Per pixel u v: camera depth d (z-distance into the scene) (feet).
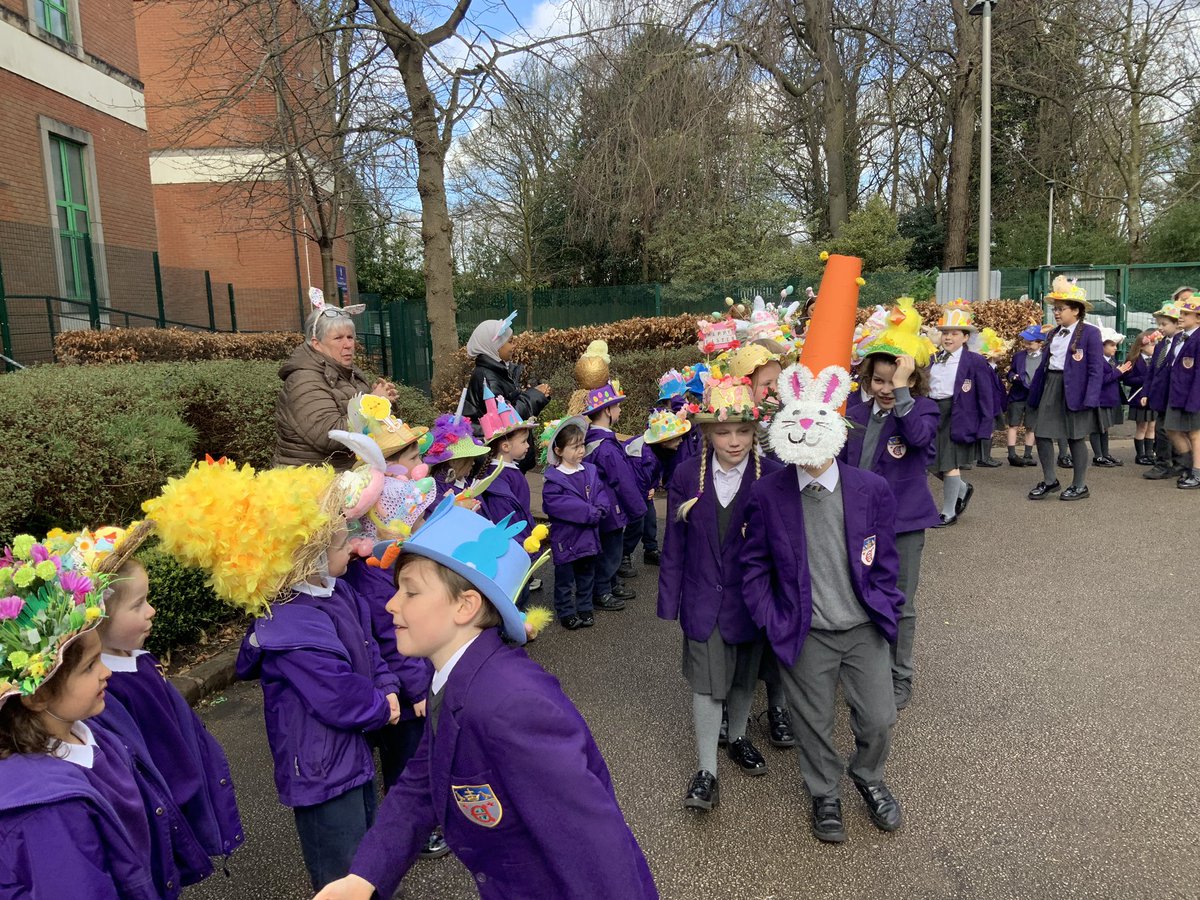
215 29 30.96
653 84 48.34
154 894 6.30
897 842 10.27
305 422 13.55
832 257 14.28
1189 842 9.99
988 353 26.55
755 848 10.25
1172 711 13.30
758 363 13.58
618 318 59.31
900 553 13.65
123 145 54.03
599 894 5.19
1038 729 12.92
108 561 6.82
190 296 56.18
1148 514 26.32
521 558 5.98
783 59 64.54
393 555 6.23
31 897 5.42
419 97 32.14
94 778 6.12
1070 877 9.47
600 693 14.89
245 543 7.44
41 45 46.16
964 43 72.74
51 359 42.88
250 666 8.32
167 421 17.70
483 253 101.65
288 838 10.75
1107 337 35.40
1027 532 24.75
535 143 34.60
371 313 70.13
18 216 43.98
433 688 5.85
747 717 12.34
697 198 55.36
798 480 10.14
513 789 5.30
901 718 13.47
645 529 23.13
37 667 5.60
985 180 44.50
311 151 36.76
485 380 21.77
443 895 9.57
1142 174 90.84
